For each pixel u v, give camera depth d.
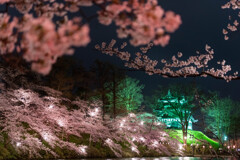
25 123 24.73
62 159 22.33
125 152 30.97
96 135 28.17
